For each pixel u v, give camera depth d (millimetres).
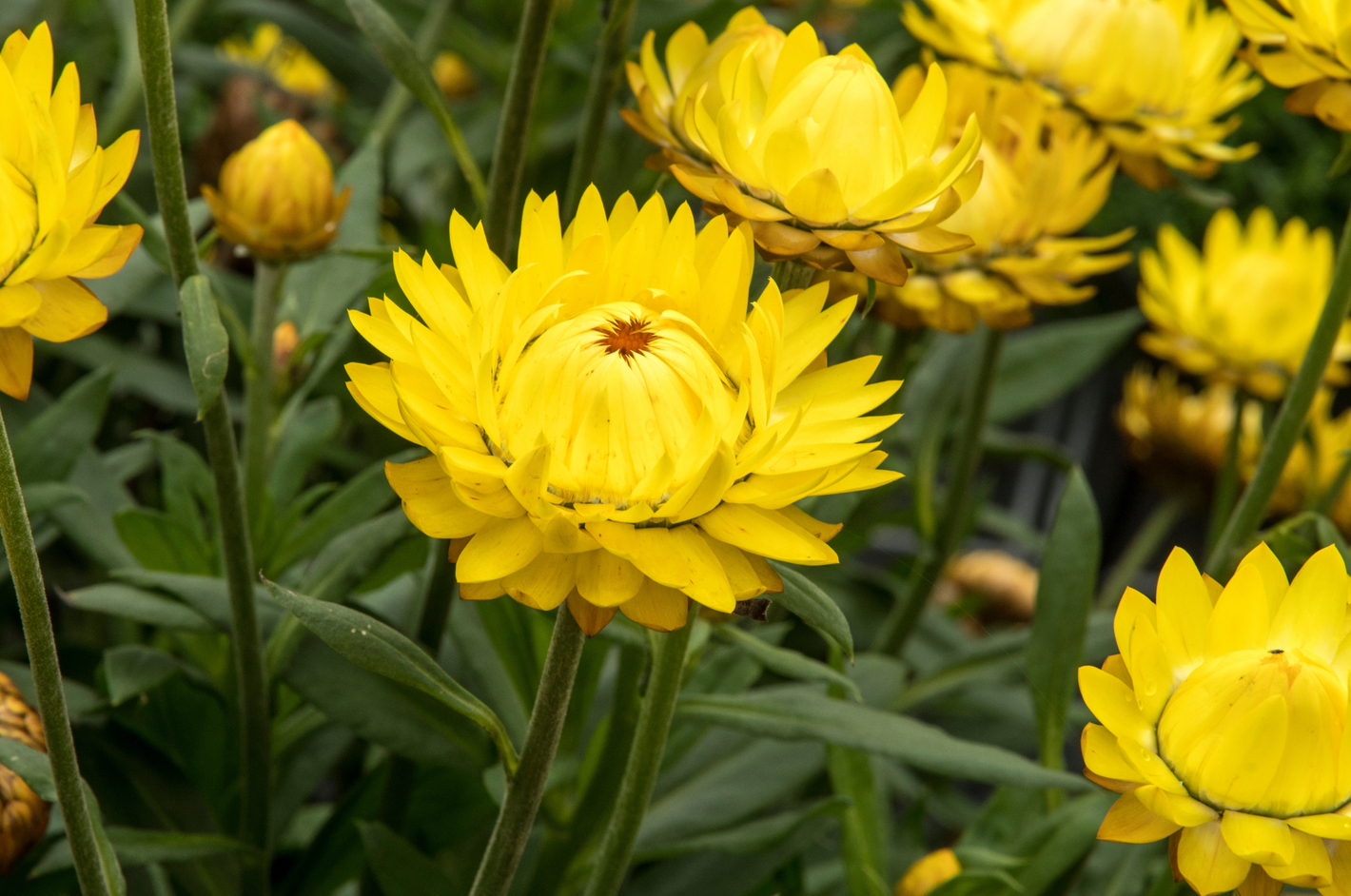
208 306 579
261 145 678
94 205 565
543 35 634
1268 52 655
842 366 579
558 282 565
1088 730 583
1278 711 570
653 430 560
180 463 690
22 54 567
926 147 604
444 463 550
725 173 599
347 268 741
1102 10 703
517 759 586
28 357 560
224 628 650
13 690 632
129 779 678
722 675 697
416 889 646
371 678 657
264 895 671
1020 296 691
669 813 677
